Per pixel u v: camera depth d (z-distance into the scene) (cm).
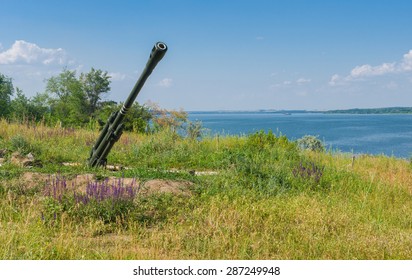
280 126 15062
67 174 1088
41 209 875
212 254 690
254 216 886
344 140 7738
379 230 839
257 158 1371
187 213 902
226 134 2025
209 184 1105
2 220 838
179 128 2302
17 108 4594
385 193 1217
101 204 877
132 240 743
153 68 1132
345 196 1166
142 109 2802
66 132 2052
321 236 782
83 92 5591
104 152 1297
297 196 1066
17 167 1234
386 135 9681
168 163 1564
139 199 947
